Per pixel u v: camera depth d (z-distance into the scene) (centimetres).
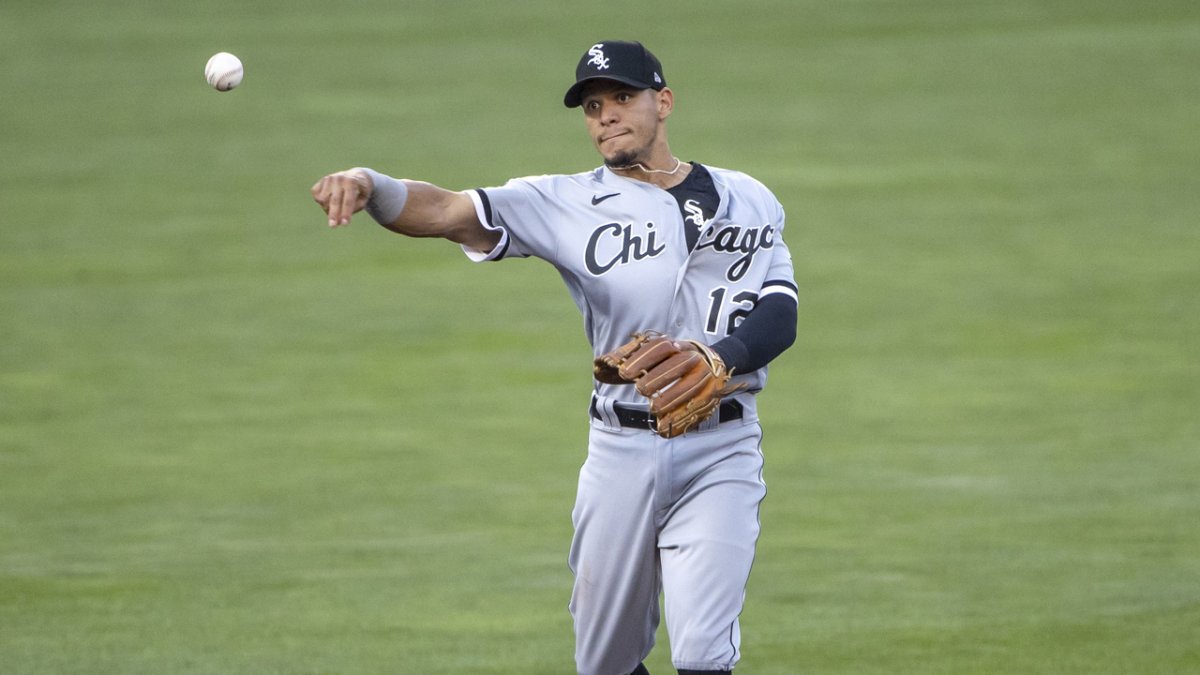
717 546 1691
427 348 5059
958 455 3716
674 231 1702
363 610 2622
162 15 13288
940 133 8750
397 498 3422
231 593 2722
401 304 5675
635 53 1703
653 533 1747
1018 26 11900
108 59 11450
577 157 8288
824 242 6538
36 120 9494
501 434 4022
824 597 2656
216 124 9331
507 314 5534
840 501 3331
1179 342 4894
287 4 13850
